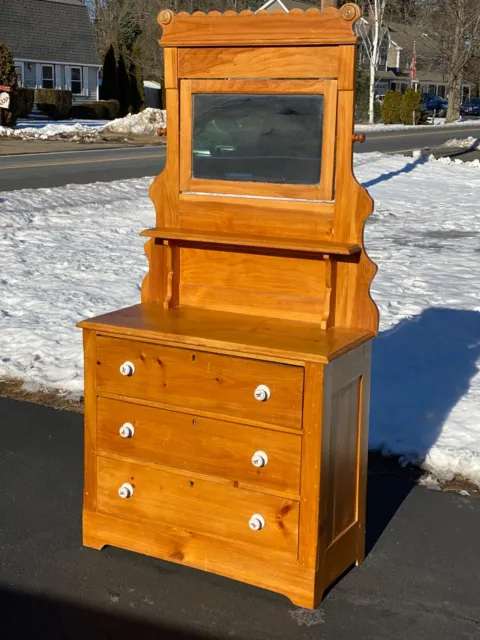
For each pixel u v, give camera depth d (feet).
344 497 11.44
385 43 221.87
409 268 32.50
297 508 10.68
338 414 10.90
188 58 11.93
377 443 16.14
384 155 80.94
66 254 34.17
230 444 11.00
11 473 14.99
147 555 12.21
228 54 11.63
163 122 108.17
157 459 11.59
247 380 10.72
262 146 11.69
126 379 11.61
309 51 11.10
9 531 12.87
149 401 11.48
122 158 72.74
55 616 10.77
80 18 153.89
